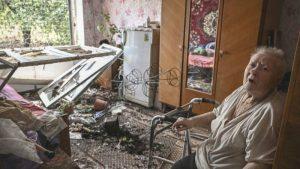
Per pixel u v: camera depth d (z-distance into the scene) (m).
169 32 3.15
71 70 3.65
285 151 0.84
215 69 2.81
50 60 2.53
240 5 2.47
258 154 1.06
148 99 3.56
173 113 1.65
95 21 4.70
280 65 1.18
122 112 3.41
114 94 4.05
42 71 4.08
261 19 2.38
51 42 4.36
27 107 1.94
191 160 1.43
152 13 3.94
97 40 4.81
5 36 3.83
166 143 2.60
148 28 3.47
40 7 4.11
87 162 2.25
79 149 2.44
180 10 2.97
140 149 2.47
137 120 3.16
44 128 1.62
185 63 3.08
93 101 3.65
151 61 3.46
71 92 3.25
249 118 1.17
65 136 1.80
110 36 4.61
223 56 2.71
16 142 1.23
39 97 3.59
